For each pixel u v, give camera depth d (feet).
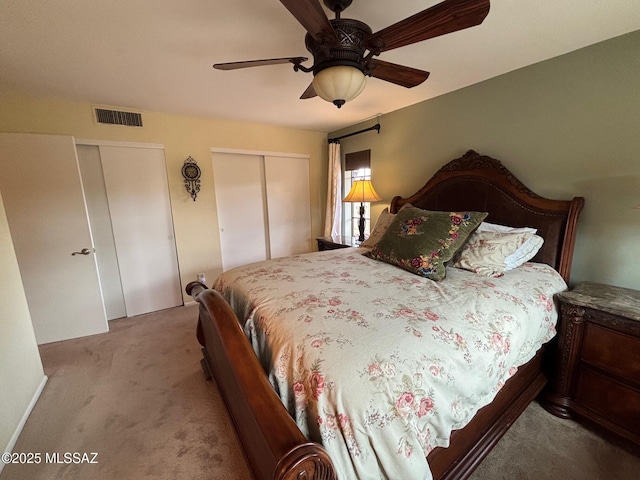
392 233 6.89
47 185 8.38
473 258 6.10
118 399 6.17
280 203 13.50
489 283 5.18
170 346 8.41
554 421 5.31
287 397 3.26
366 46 4.27
